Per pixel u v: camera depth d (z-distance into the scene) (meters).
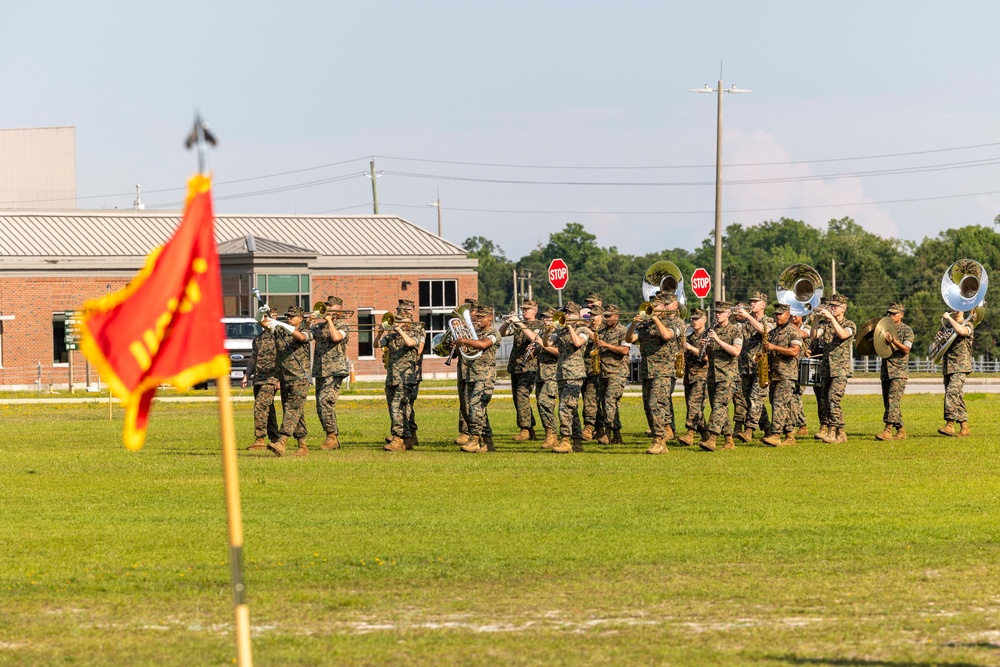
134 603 18.75
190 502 28.89
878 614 17.42
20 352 102.00
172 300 12.73
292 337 38.28
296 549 22.83
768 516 26.27
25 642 16.52
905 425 48.66
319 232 119.75
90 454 39.28
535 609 18.03
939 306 193.25
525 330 40.97
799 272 51.03
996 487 30.58
